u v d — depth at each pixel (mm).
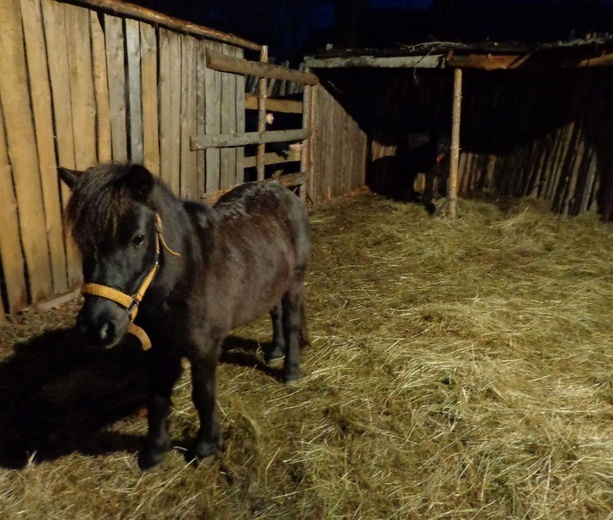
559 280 5410
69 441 2906
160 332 2402
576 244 6570
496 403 3273
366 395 3342
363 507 2531
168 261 2250
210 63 5375
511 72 7750
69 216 1995
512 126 8578
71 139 4129
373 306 4695
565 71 7430
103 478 2662
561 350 3982
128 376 3512
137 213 2006
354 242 6453
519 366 3717
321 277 5383
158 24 4641
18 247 3871
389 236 6613
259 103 6508
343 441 2951
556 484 2674
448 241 6520
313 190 8172
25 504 2469
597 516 2508
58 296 4270
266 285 2990
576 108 7578
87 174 2037
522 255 6191
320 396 3344
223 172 5965
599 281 5430
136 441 2930
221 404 3201
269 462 2775
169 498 2562
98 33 4172
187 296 2357
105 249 1971
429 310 4496
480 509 2539
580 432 3039
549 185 7957
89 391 3330
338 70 8094
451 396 3322
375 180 9906
